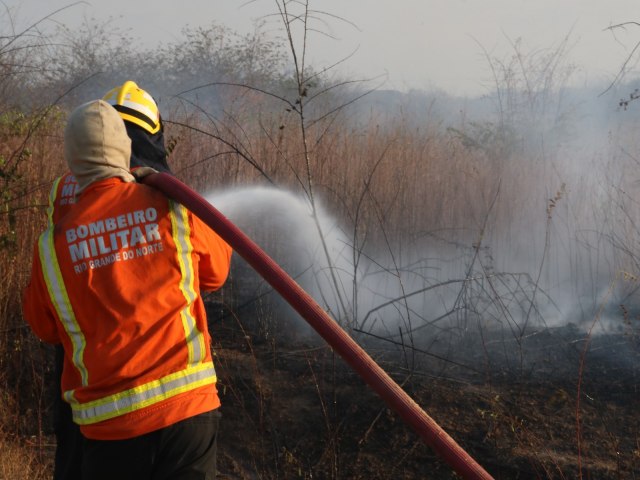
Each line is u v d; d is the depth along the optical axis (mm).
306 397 4727
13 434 4371
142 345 2463
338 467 4160
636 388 4637
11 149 5566
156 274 2541
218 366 5039
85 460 2516
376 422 4453
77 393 2477
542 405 4516
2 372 4789
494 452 4148
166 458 2475
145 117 3117
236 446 4414
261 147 6793
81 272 2514
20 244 5316
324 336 2188
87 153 2621
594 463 4020
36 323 2641
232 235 2408
